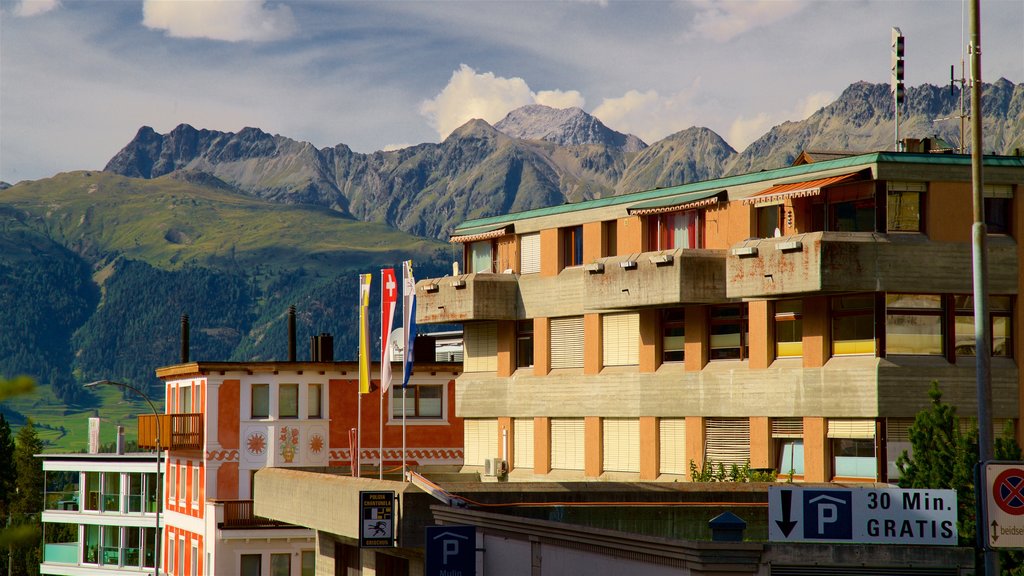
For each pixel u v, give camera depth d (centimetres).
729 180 4247
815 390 3891
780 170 4062
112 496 8562
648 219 4534
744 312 4216
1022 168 3869
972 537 2462
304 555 6016
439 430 6369
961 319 3812
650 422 4475
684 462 4359
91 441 10162
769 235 4081
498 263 5241
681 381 4366
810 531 2109
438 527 2730
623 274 4388
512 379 5075
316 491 3994
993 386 3809
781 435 4025
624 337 4647
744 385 4131
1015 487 1956
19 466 11919
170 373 6681
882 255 3750
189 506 6550
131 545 8506
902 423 3762
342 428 6275
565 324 4897
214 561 5919
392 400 6344
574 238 4878
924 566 2089
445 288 5178
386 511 3306
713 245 4278
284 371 6206
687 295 4172
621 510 2908
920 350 3791
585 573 2303
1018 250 3859
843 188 3869
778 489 2114
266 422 6172
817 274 3709
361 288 5206
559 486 3052
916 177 3784
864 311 3816
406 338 4612
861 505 2123
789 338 4038
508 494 2998
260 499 4653
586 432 4741
